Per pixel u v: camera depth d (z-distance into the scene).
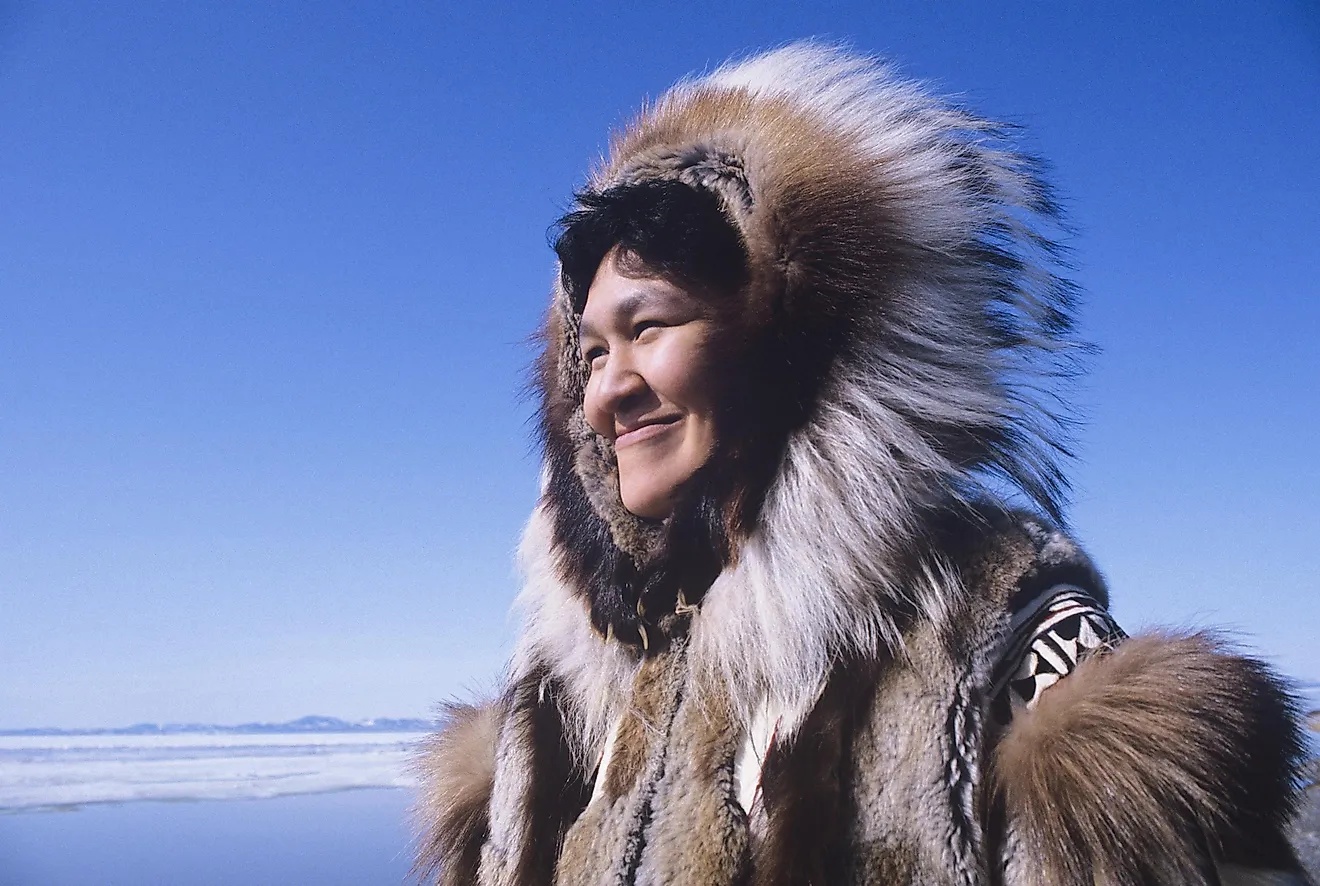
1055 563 1.05
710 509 1.18
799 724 1.02
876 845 0.94
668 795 1.09
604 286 1.25
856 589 1.04
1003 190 1.25
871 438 1.09
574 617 1.33
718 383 1.17
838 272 1.15
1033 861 0.88
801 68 1.29
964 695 0.96
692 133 1.29
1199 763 0.87
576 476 1.34
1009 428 1.16
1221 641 0.97
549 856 1.24
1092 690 0.93
